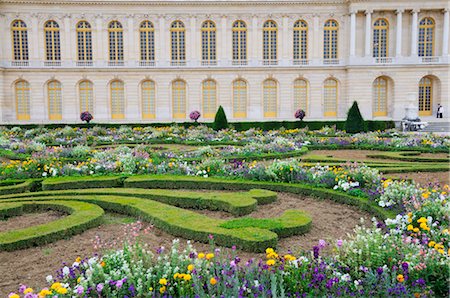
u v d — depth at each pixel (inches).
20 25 2186.3
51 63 2210.9
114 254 344.2
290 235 449.1
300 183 650.8
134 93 2251.5
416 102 2239.2
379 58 2220.7
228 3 2210.9
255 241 400.2
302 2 2212.1
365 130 1572.3
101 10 2197.3
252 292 296.5
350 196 570.3
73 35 2203.5
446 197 483.2
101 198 573.3
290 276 314.3
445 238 374.3
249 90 2277.3
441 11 2203.5
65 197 581.3
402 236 374.9
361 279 315.3
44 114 2223.2
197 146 1217.4
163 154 923.4
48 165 763.4
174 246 358.3
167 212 502.9
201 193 599.8
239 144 1241.4
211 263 330.3
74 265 331.9
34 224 506.6
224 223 454.6
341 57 2253.9
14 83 2204.7
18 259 396.8
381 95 2276.1
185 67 2239.2
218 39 2245.3
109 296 302.0
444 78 2215.8
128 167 751.1
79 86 2242.9
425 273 320.2
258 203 574.9
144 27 2237.9
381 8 2172.7
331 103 2300.7
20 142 1173.7
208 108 2294.5
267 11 2231.8
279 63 2262.6
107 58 2228.1
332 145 1141.7
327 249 400.5
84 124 1921.8
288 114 2290.8
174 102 2285.9
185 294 301.1
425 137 1211.9
